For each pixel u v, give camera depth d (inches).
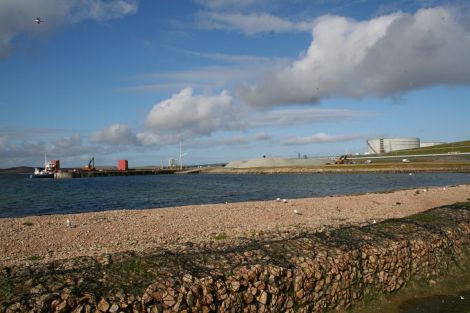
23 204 1898.4
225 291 329.7
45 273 326.3
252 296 343.3
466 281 500.4
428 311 415.5
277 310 354.3
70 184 4151.1
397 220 579.8
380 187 2726.4
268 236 699.4
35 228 855.1
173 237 759.7
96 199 2133.4
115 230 829.8
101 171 7716.5
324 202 1317.7
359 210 1122.0
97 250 657.6
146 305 295.7
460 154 6378.0
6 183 4653.1
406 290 462.0
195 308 311.1
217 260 372.5
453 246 541.6
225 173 7647.6
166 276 327.3
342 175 4990.2
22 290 290.7
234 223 913.5
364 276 428.8
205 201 1946.4
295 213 1061.8
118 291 299.4
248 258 385.1
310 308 379.6
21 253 655.1
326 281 393.1
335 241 448.5
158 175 7628.0
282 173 6560.0
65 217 1031.6
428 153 7775.6
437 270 504.1
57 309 274.4
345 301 406.3
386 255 447.5
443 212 652.7
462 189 1744.6
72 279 313.0
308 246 428.8
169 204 1840.6
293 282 371.9
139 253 411.5
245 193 2434.8
